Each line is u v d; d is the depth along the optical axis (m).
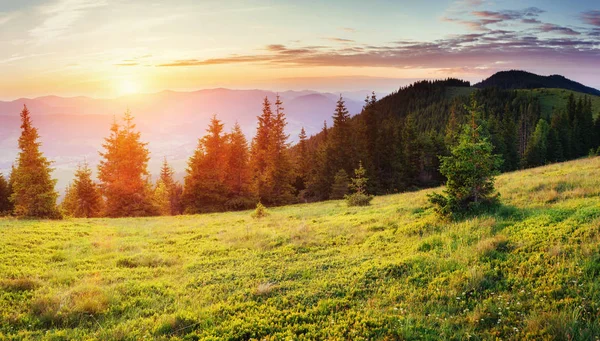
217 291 9.70
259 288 9.35
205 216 33.62
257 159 56.25
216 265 12.36
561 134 77.25
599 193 14.49
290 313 8.07
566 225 10.75
